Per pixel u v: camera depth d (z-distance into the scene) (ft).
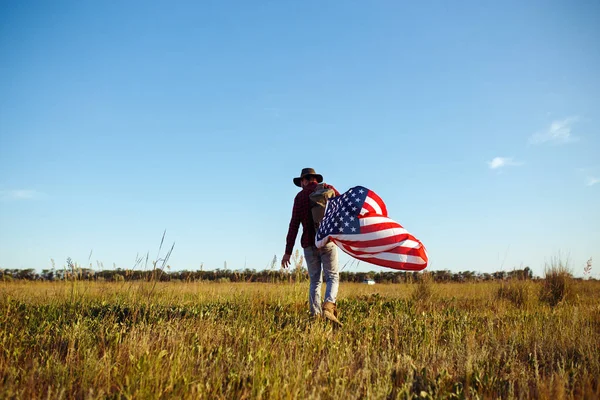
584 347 15.78
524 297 33.81
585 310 25.22
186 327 17.72
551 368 13.74
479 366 13.97
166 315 20.38
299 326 19.39
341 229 19.88
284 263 21.98
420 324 20.17
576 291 35.86
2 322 18.25
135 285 25.36
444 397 11.25
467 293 37.37
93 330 17.75
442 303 31.81
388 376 12.27
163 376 11.94
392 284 52.95
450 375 12.91
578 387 12.02
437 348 16.37
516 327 19.72
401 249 19.61
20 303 22.24
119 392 10.83
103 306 22.36
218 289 29.43
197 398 10.94
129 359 13.21
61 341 16.03
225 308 23.12
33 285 31.83
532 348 17.07
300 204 21.80
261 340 16.31
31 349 15.25
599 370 13.20
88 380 12.12
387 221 19.98
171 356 13.29
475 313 25.52
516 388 12.62
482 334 18.78
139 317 19.63
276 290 27.17
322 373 13.05
